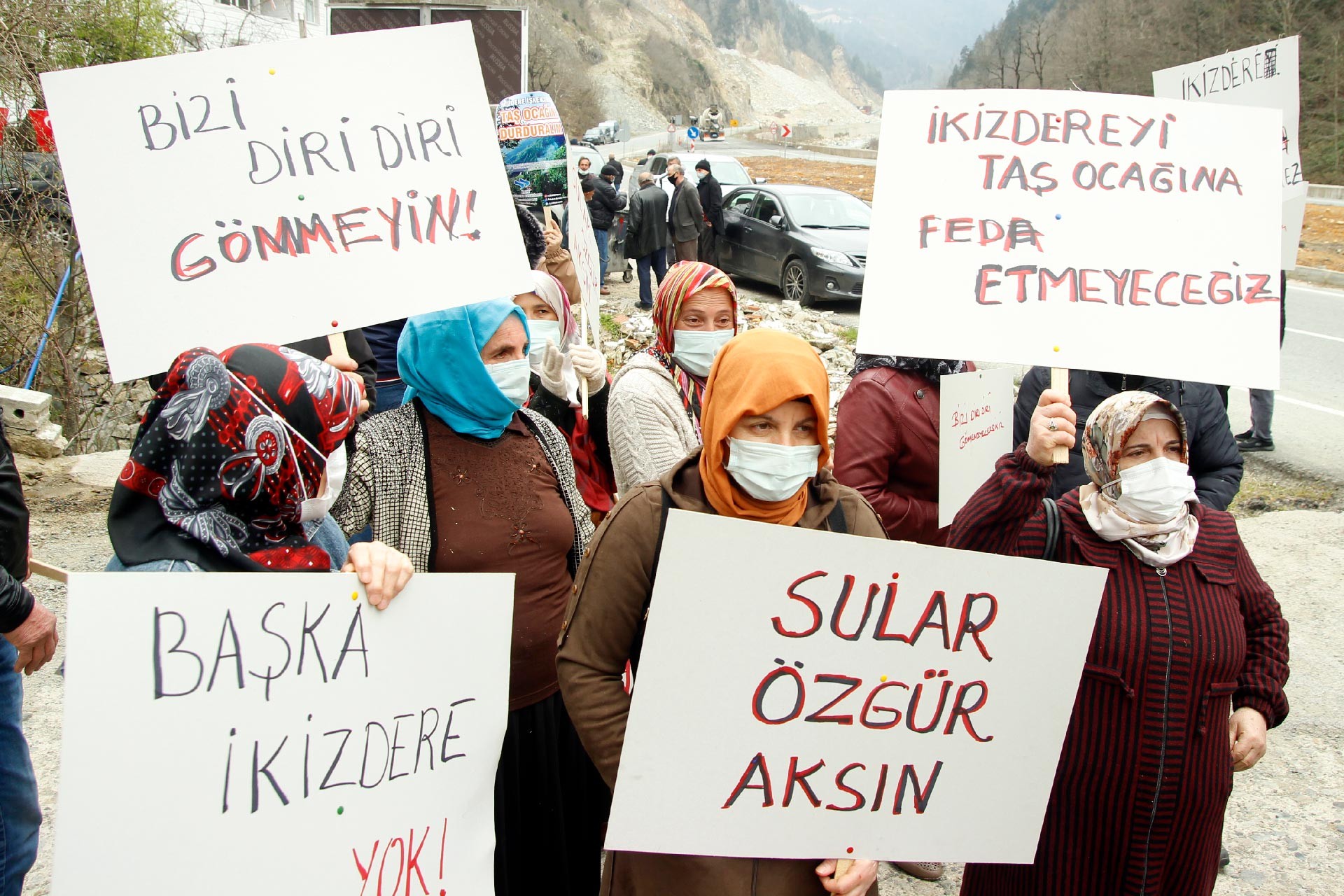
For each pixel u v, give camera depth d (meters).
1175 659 2.05
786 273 12.62
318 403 1.76
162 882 1.54
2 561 2.12
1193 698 2.06
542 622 2.36
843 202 13.23
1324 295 14.32
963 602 1.77
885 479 2.86
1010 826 1.87
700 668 1.68
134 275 1.99
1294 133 4.01
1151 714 2.05
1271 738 3.71
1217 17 39.56
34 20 6.96
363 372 3.54
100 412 7.69
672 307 3.00
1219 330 2.15
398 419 2.36
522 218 4.59
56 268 7.15
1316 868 3.06
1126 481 2.11
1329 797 3.38
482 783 1.80
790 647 1.71
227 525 1.71
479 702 1.78
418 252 2.19
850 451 2.86
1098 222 2.18
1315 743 3.66
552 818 2.39
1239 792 3.42
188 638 1.56
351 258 2.14
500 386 2.34
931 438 2.83
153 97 2.03
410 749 1.72
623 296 13.47
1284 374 9.52
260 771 1.60
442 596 1.74
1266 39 37.47
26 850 2.36
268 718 1.61
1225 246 2.20
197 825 1.56
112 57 8.56
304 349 3.21
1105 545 2.15
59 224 7.05
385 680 1.70
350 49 2.19
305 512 1.80
